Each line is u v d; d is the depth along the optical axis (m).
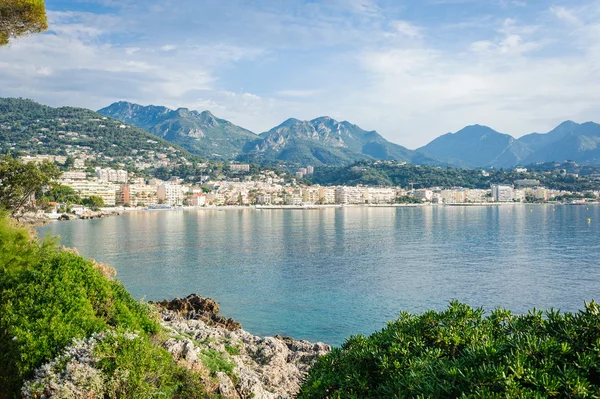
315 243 101.38
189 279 60.41
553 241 101.62
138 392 12.71
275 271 66.44
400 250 89.19
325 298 50.41
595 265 69.06
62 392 11.84
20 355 12.90
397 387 7.91
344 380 9.04
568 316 8.66
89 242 99.50
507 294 51.34
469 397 6.75
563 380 6.81
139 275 62.84
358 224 159.38
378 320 42.50
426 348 9.12
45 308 14.45
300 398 9.65
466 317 10.07
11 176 59.81
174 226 147.00
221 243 100.62
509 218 188.12
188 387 14.90
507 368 7.16
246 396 17.34
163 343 17.64
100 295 16.73
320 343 29.69
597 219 175.00
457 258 78.31
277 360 24.02
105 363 12.76
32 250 17.64
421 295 51.41
